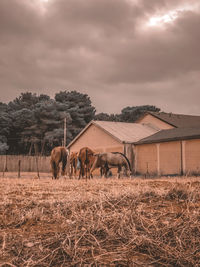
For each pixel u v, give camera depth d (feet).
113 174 91.76
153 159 90.02
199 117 139.03
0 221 14.83
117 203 17.87
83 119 192.65
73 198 19.51
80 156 60.39
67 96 200.13
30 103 206.18
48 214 16.26
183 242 11.37
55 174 55.52
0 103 201.26
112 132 100.58
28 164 127.13
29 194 23.97
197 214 14.55
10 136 180.14
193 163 78.13
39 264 9.66
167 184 30.12
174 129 101.04
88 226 12.98
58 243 11.37
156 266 9.76
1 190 27.30
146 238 11.28
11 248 11.04
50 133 167.94
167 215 15.46
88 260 10.02
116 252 10.52
